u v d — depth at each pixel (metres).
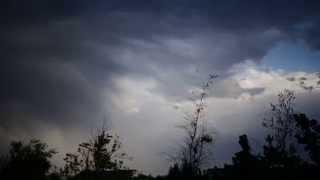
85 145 45.19
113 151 45.47
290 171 37.22
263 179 37.22
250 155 39.75
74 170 44.44
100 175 44.50
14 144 44.25
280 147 42.47
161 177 45.88
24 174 42.78
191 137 47.03
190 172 43.25
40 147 44.94
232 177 39.00
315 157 40.22
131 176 45.56
